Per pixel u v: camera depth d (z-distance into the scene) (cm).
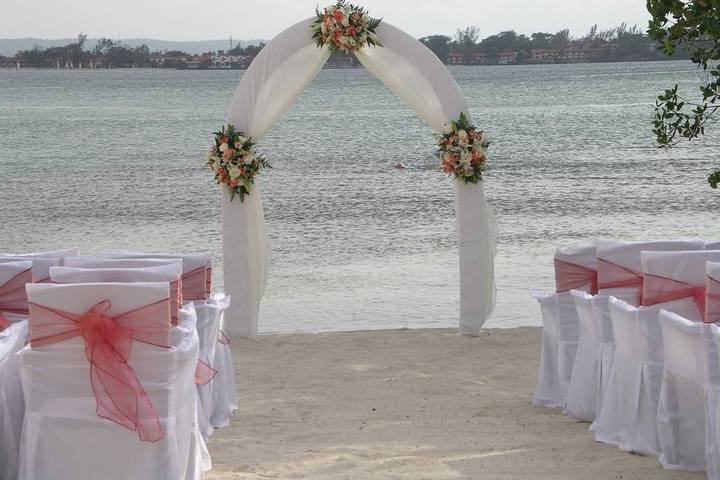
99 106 7200
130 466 427
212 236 1616
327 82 14238
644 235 1530
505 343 895
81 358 426
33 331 425
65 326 424
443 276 1254
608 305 595
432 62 925
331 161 3045
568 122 4662
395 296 1143
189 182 2483
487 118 5109
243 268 923
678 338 486
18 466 468
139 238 1609
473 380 765
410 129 4619
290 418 653
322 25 903
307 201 2059
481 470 499
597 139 3644
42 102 7925
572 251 657
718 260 527
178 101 8062
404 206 1958
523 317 1023
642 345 533
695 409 489
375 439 587
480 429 613
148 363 429
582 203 1919
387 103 7494
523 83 10800
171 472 430
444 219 1766
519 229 1619
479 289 923
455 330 952
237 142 914
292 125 4969
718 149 3106
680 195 1989
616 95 7519
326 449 557
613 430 569
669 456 498
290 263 1362
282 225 1717
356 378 775
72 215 1894
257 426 632
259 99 925
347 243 1519
